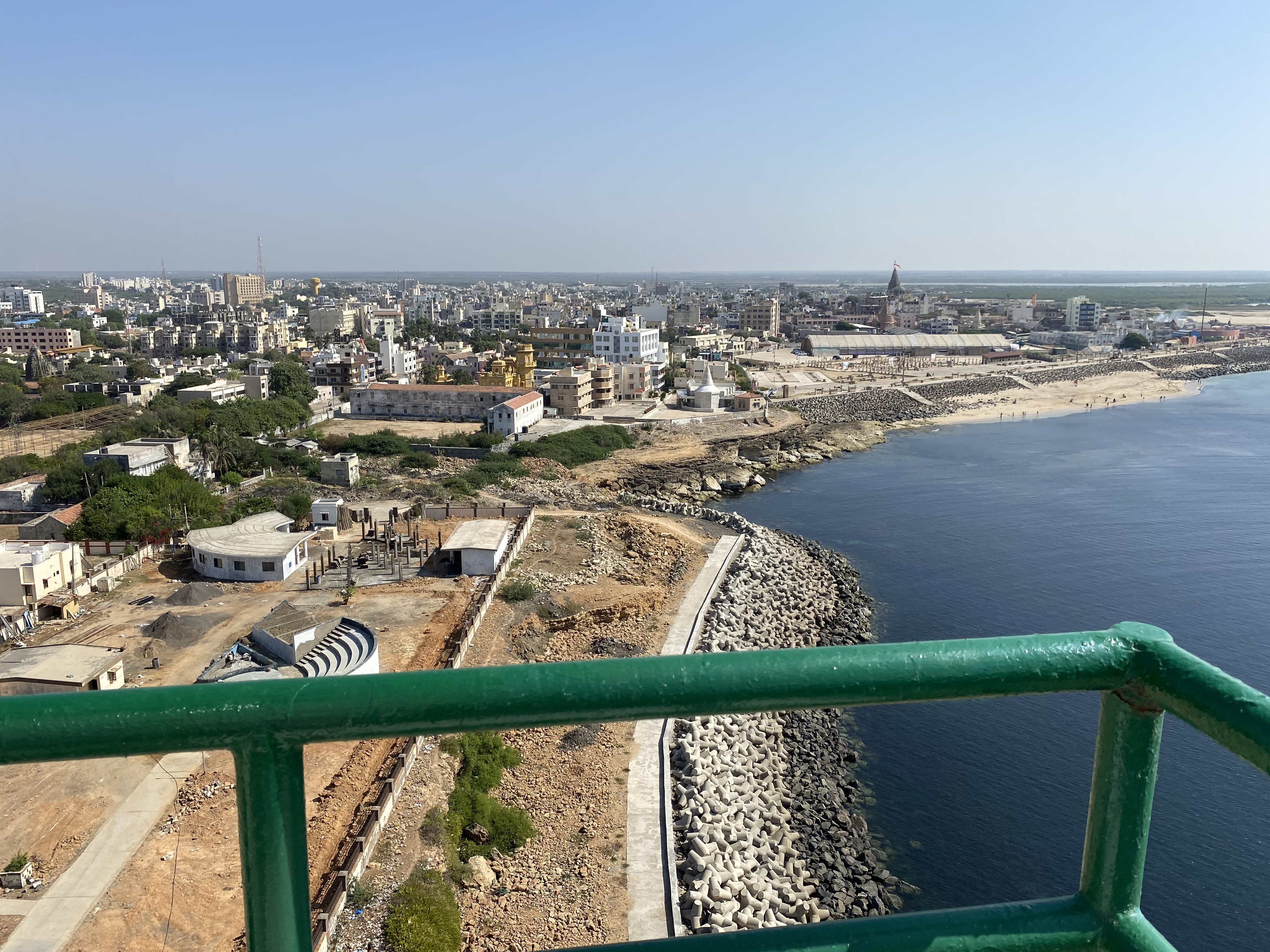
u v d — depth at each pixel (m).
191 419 75.19
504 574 40.66
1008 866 24.84
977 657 2.28
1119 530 57.50
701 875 21.67
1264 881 24.22
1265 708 2.06
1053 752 30.39
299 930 2.13
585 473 72.69
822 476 76.69
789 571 47.22
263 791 2.05
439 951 17.91
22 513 51.69
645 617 37.75
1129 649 2.35
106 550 42.53
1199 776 28.72
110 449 59.09
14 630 32.12
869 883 23.77
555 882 20.95
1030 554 52.56
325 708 2.05
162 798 21.78
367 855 20.03
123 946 17.09
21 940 17.19
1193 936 22.44
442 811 22.30
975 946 2.33
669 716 2.18
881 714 33.16
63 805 21.44
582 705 2.13
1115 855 2.41
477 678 2.13
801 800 27.12
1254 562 50.53
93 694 2.02
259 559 38.66
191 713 2.00
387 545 42.53
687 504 64.31
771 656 2.23
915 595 45.88
